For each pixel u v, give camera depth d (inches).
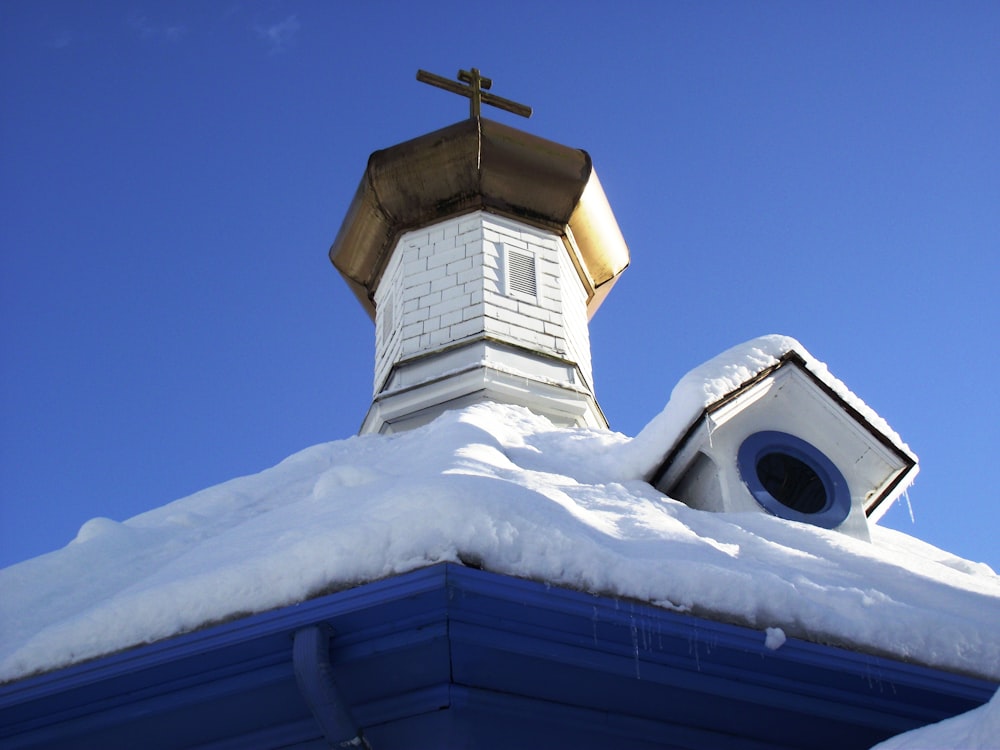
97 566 317.7
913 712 259.3
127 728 260.4
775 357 379.9
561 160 642.8
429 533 242.7
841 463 389.7
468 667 253.6
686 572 249.6
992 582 334.6
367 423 574.6
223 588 245.9
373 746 255.0
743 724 266.5
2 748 260.7
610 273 673.6
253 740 262.5
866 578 284.4
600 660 252.4
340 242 663.1
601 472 372.5
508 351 574.9
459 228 631.2
